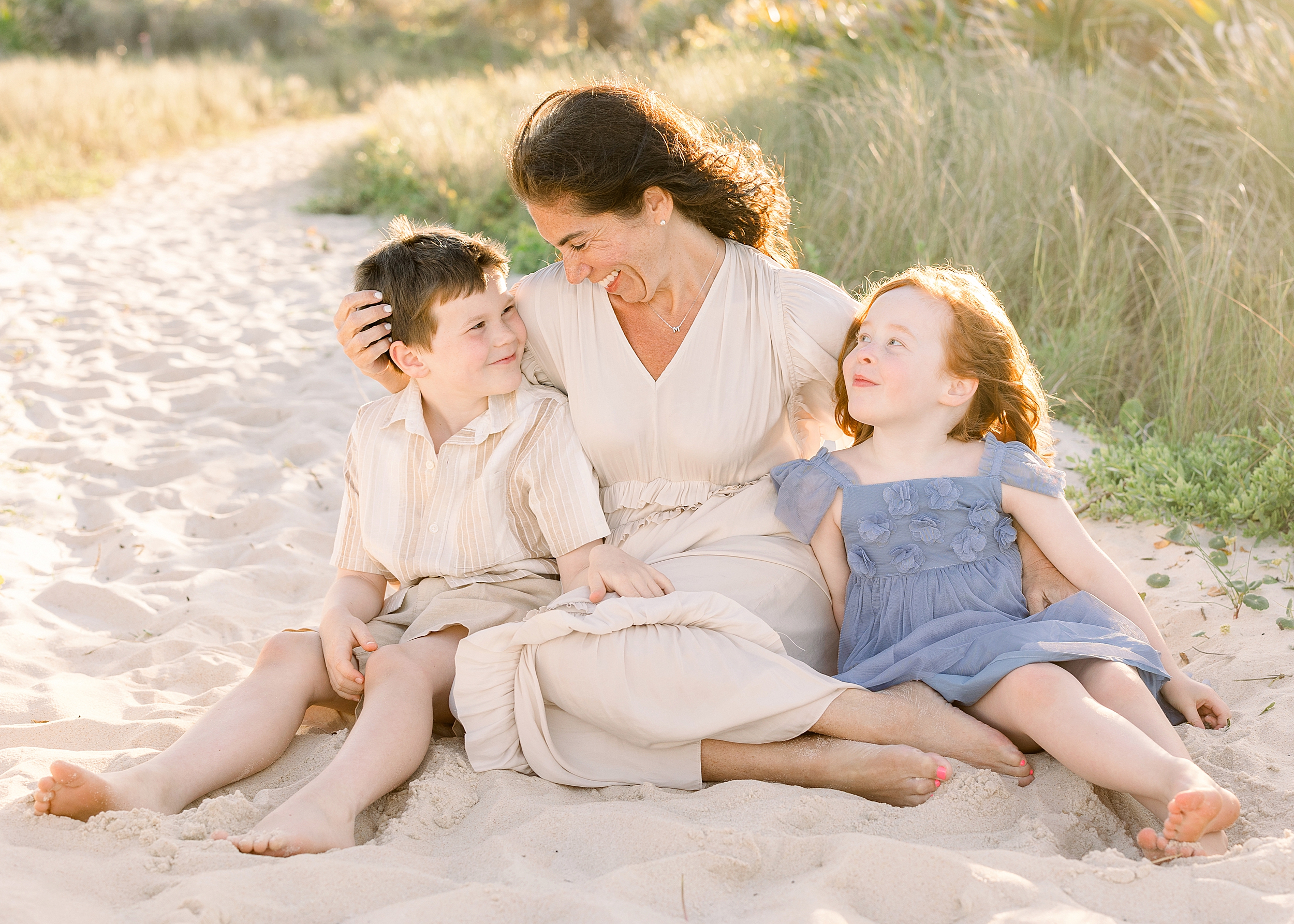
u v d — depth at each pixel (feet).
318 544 12.59
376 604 8.64
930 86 21.80
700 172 7.89
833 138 21.48
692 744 7.38
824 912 5.36
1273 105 17.69
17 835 6.35
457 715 7.63
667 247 7.94
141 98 48.88
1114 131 18.62
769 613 7.97
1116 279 16.39
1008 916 5.29
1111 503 11.71
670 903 5.73
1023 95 19.85
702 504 8.32
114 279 24.62
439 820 6.90
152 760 6.99
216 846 6.21
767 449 8.56
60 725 8.13
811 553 8.36
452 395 8.38
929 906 5.62
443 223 28.48
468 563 8.37
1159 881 5.61
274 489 14.20
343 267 25.73
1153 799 6.23
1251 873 5.62
